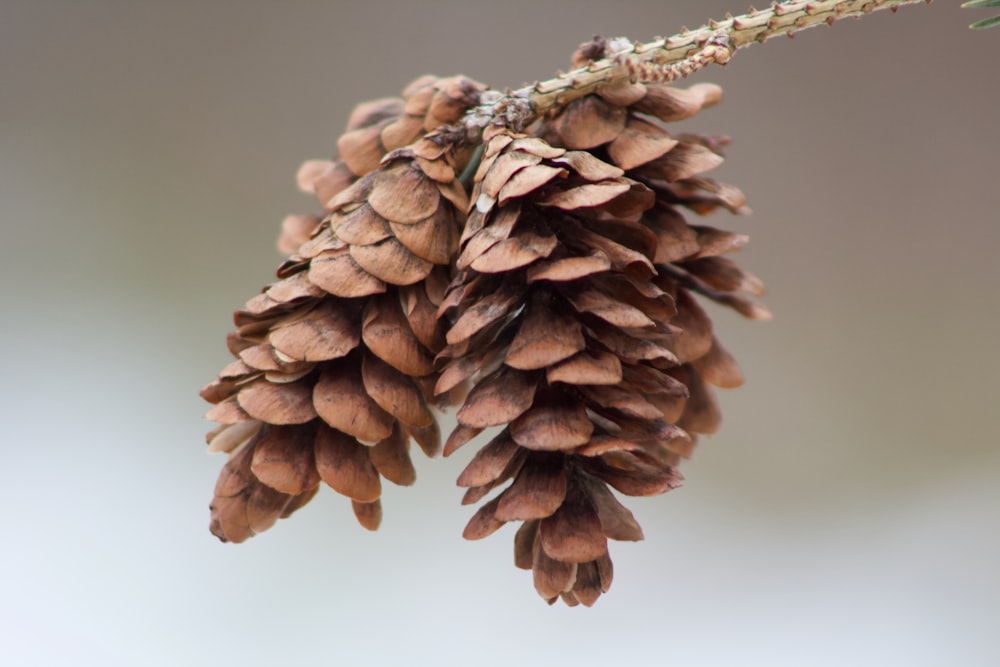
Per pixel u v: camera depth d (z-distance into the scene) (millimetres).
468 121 447
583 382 429
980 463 663
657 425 436
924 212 702
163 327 699
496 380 435
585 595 435
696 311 452
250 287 711
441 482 644
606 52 452
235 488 442
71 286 698
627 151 444
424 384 444
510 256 431
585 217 438
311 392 439
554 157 435
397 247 439
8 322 678
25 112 709
